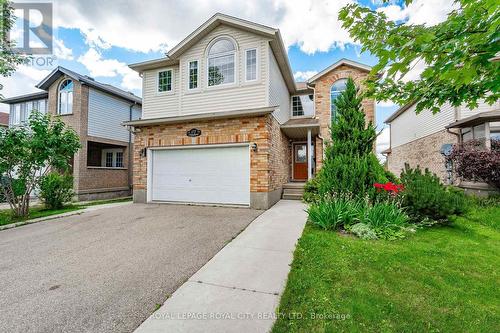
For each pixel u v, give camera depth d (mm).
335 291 2570
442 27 1955
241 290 2648
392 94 2973
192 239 4523
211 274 3057
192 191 8406
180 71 9195
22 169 7086
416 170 6074
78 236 4879
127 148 14133
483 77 2289
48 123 7480
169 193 8727
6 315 2287
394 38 2236
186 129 8422
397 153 17109
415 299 2404
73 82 11867
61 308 2387
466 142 8836
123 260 3590
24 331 2072
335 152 6570
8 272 3236
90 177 11883
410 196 5375
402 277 2867
